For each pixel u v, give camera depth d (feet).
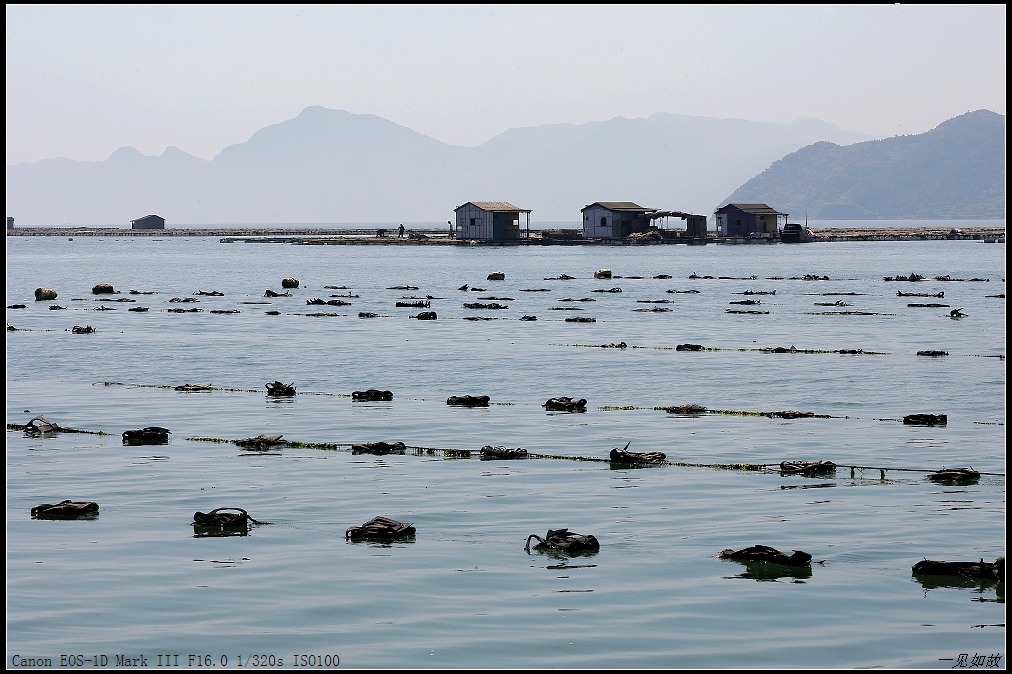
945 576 102.06
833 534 116.98
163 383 233.55
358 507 128.98
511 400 208.03
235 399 210.79
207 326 351.87
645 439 169.48
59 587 99.71
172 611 93.45
